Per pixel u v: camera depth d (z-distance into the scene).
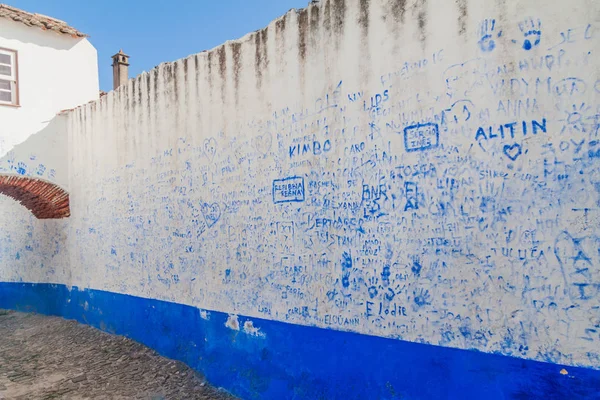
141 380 5.95
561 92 3.04
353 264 4.18
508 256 3.26
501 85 3.29
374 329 4.02
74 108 8.86
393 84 3.88
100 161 8.04
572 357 2.99
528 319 3.17
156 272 6.71
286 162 4.77
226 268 5.50
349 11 4.19
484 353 3.36
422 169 3.70
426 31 3.68
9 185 8.71
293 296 4.70
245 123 5.24
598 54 2.90
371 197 4.04
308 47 4.54
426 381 3.65
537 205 3.14
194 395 5.38
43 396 5.70
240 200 5.31
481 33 3.38
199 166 5.89
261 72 5.03
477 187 3.40
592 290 2.92
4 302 11.20
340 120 4.28
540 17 3.12
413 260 3.76
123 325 7.48
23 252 10.70
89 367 6.59
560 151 3.05
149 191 6.82
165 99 6.45
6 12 8.50
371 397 3.98
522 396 3.17
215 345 5.62
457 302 3.50
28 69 8.81
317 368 4.43
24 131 8.66
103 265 8.03
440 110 3.60
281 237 4.83
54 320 9.30
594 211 2.92
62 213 9.23
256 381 5.00
